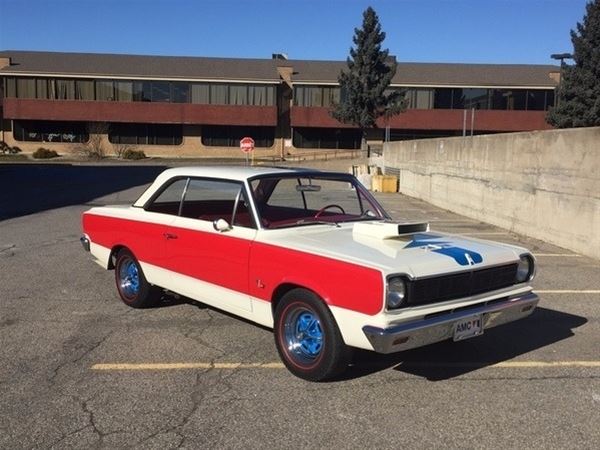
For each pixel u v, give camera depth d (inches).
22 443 144.2
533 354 209.8
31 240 439.2
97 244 273.7
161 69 2176.4
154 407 163.9
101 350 207.8
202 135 2201.0
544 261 382.6
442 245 190.2
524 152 500.1
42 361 197.2
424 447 144.4
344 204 226.8
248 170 219.8
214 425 154.2
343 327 168.2
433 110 2130.9
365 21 1988.2
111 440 146.2
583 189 407.2
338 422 156.4
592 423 157.6
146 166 1702.8
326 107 2148.1
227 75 2149.4
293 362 184.7
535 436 150.3
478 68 2279.8
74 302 269.7
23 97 2113.7
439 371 192.4
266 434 149.8
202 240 214.2
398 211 702.5
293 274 180.1
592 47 1724.9
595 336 231.0
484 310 178.9
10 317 246.7
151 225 239.6
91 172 1395.2
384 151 1154.7
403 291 162.2
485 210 587.2
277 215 209.2
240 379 183.5
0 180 1113.4
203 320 241.8
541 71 2253.9
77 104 2106.3
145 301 253.1
